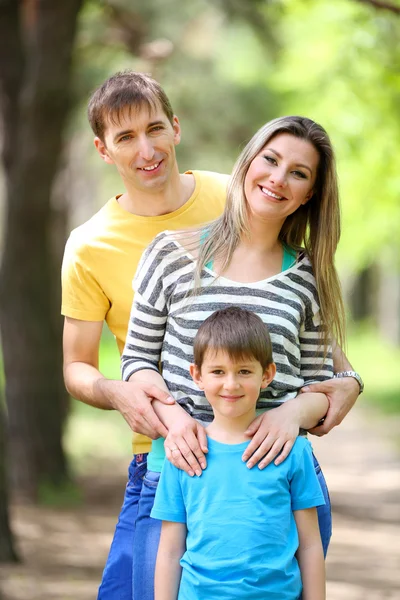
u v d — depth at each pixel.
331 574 8.88
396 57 12.12
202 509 3.44
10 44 11.93
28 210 11.66
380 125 13.15
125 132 3.98
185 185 4.29
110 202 4.22
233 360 3.42
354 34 12.24
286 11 12.54
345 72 13.19
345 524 11.40
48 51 10.92
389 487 13.90
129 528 4.03
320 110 13.24
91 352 4.18
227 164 22.41
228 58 21.80
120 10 14.62
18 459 12.24
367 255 16.22
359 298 45.03
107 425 18.48
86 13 13.96
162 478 3.56
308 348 3.80
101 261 4.11
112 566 4.00
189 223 4.18
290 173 3.66
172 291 3.73
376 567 9.17
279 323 3.63
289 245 3.86
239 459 3.48
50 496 12.10
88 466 14.89
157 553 3.69
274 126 3.68
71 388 4.08
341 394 3.80
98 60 14.96
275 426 3.53
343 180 13.66
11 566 8.49
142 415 3.63
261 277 3.71
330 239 3.77
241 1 16.14
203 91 21.06
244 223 3.73
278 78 14.47
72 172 22.45
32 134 11.24
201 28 21.58
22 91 11.55
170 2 17.02
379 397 24.42
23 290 11.98
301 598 3.50
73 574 8.38
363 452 17.25
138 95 3.96
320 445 18.17
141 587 3.74
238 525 3.40
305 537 3.51
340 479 14.67
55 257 15.80
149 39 15.39
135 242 4.11
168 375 3.71
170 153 4.07
